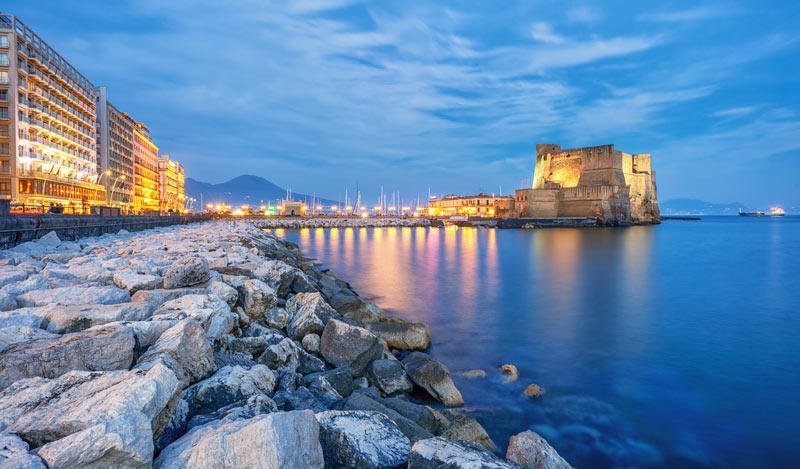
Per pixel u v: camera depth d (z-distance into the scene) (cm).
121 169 8838
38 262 1048
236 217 11519
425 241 6184
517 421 809
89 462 294
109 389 354
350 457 399
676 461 703
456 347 1259
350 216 13762
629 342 1339
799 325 1573
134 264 1067
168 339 492
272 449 304
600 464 689
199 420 423
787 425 818
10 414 340
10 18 5109
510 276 2766
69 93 6425
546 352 1227
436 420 670
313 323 927
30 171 5153
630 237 6900
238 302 930
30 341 441
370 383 842
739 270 3119
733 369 1105
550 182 10850
